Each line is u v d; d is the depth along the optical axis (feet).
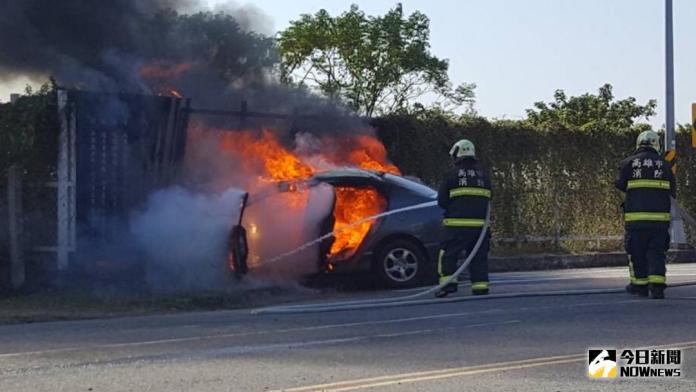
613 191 65.77
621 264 61.98
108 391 22.76
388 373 24.45
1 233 42.34
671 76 63.82
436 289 39.04
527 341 28.63
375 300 38.04
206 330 31.58
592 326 31.12
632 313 33.83
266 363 25.76
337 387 22.98
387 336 29.81
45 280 42.39
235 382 23.56
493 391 22.58
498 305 36.45
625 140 66.18
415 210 43.83
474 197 39.19
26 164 42.37
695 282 43.88
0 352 27.94
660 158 38.22
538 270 57.26
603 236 65.00
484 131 60.49
